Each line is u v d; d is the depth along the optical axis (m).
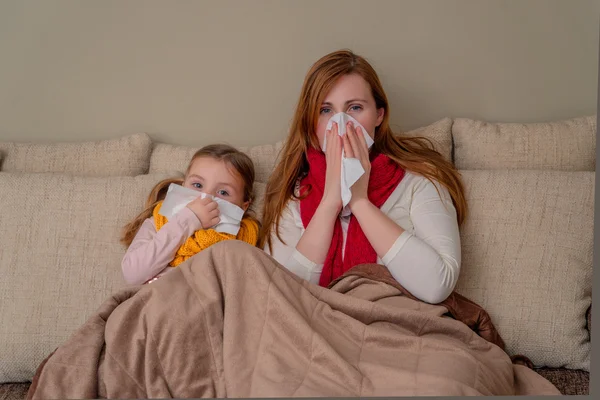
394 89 2.35
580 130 2.14
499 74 2.34
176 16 2.33
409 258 1.72
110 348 1.51
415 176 1.94
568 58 2.33
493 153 2.13
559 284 1.86
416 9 2.32
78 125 2.35
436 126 2.18
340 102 1.89
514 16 2.32
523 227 1.91
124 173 2.16
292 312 1.54
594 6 2.31
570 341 1.82
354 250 1.86
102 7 2.32
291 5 2.32
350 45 2.34
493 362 1.63
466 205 1.96
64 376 1.50
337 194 1.84
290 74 2.35
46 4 2.31
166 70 2.34
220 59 2.35
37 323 1.84
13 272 1.87
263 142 2.37
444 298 1.75
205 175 1.96
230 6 2.33
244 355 1.52
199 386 1.51
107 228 1.93
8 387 1.82
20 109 2.34
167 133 2.37
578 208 1.91
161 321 1.51
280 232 1.97
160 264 1.83
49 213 1.93
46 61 2.33
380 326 1.64
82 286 1.88
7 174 1.99
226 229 1.94
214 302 1.56
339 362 1.46
